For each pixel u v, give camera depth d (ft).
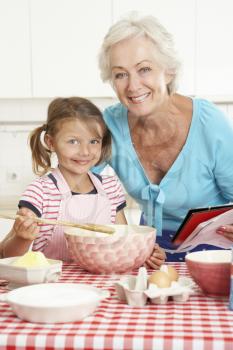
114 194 5.92
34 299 3.43
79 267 4.83
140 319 3.33
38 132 6.01
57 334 3.06
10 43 10.09
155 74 5.10
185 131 5.66
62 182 5.63
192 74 10.09
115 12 9.99
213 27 10.00
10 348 3.04
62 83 10.18
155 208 5.90
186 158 5.71
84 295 3.50
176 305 3.64
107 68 5.32
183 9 9.96
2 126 11.39
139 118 5.65
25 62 10.13
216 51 10.05
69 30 10.05
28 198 5.41
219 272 3.70
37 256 4.17
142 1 9.95
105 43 5.17
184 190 5.81
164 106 5.45
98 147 5.68
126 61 5.04
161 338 2.99
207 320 3.30
